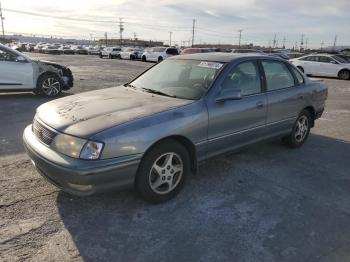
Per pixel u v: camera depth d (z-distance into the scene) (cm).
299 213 350
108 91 435
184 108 362
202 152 385
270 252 286
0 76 885
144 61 3550
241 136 430
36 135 355
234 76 422
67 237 296
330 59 2048
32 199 355
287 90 501
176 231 311
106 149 304
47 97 966
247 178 430
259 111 447
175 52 3431
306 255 284
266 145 566
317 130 693
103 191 313
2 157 468
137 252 281
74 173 298
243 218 336
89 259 270
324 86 598
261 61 471
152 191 345
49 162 314
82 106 364
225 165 469
